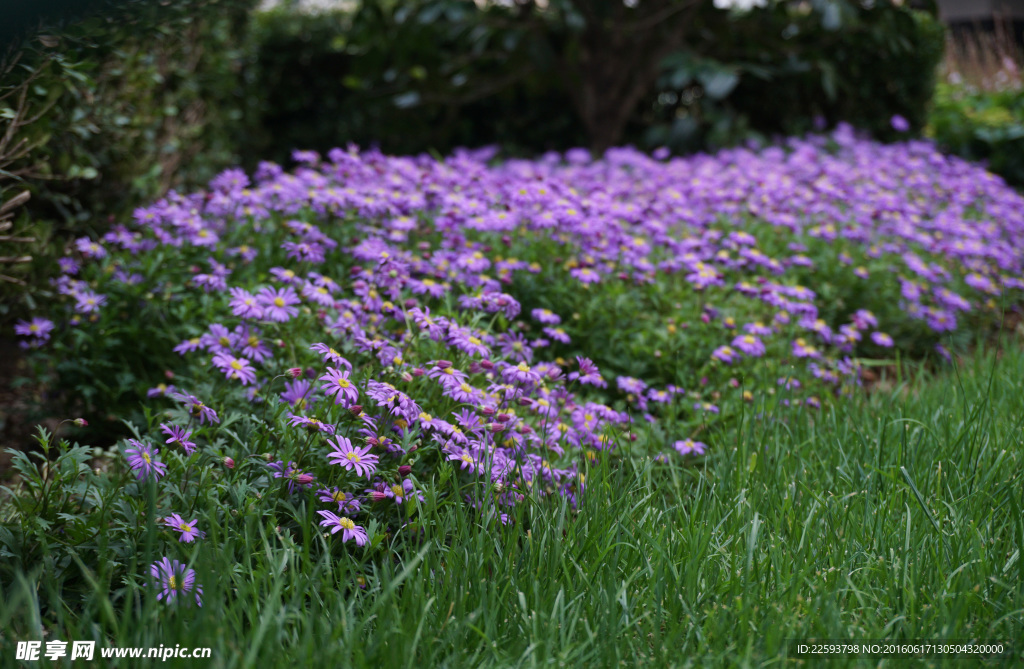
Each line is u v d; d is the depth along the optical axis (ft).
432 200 14.75
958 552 7.48
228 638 5.98
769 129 33.14
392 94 32.53
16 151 10.23
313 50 34.27
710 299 14.25
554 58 30.32
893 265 16.97
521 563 7.34
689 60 29.45
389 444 7.99
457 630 6.39
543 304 12.91
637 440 10.61
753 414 10.35
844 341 13.44
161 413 8.33
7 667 5.74
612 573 6.97
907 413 10.75
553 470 8.89
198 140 20.38
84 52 10.31
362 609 6.59
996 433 9.80
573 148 34.45
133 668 5.74
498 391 9.50
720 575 7.22
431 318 9.76
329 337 10.28
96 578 6.82
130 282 11.43
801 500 8.64
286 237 12.75
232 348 9.86
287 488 7.73
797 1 32.37
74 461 7.43
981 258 17.83
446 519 7.70
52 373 11.96
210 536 7.29
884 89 32.12
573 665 6.27
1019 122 29.45
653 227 14.30
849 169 22.68
